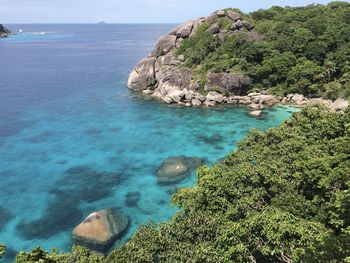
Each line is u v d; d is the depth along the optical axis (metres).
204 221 19.73
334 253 14.91
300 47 71.31
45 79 92.69
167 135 50.91
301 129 31.84
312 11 87.31
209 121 56.62
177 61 76.00
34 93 76.38
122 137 50.25
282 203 20.95
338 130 29.98
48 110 63.28
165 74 72.56
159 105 66.19
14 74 100.38
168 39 82.44
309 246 15.53
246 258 16.48
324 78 66.12
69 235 29.14
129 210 32.34
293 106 62.03
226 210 21.11
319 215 19.69
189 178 37.84
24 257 18.64
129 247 18.17
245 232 17.09
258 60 72.06
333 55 68.94
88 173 39.50
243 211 20.28
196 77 70.69
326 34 73.62
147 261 16.89
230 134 50.91
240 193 22.16
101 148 46.38
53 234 29.28
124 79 92.00
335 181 21.33
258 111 59.53
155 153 44.72
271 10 92.56
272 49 72.62
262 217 17.41
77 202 33.78
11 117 59.03
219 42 77.62
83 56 144.38
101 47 185.38
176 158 41.53
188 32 82.69
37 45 196.50
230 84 66.69
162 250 17.86
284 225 16.50
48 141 48.59
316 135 30.17
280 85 67.62
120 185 36.88
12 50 166.88
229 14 82.50
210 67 71.00
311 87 64.12
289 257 16.44
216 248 17.67
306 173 22.78
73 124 55.75
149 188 36.16
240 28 80.31
